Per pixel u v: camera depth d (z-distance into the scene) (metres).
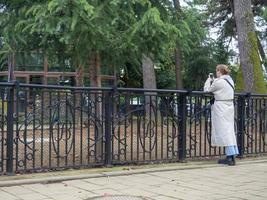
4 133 9.29
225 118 11.11
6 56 11.45
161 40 10.48
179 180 9.47
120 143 10.40
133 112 10.50
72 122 9.90
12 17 10.62
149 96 10.66
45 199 8.00
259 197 8.41
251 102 12.30
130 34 10.26
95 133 10.16
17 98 9.29
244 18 19.05
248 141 12.27
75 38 10.07
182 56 32.50
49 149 9.74
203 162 11.23
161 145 10.89
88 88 9.98
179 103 11.09
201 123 11.44
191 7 12.02
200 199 8.23
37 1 10.23
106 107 10.20
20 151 9.81
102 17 9.95
